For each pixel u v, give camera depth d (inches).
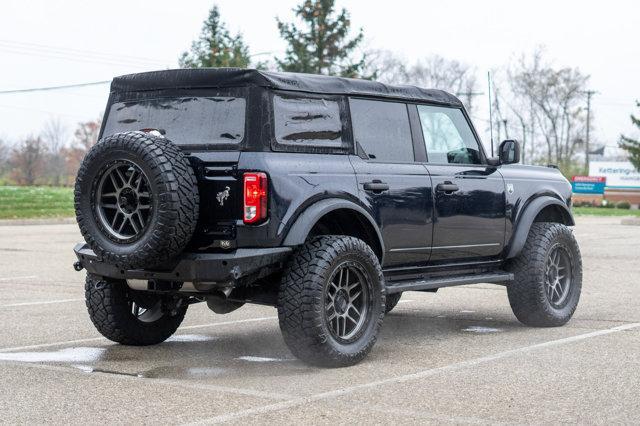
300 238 253.6
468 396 223.0
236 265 248.4
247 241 250.8
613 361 270.2
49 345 301.9
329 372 255.8
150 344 304.8
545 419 200.1
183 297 293.7
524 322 348.2
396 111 302.0
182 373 253.9
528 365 264.2
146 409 209.3
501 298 444.5
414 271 305.3
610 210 2586.1
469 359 275.9
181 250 251.6
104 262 256.1
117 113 285.6
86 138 3796.8
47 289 466.9
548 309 342.6
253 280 257.8
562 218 370.9
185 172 249.6
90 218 255.0
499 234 330.6
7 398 220.2
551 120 3021.7
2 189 2203.5
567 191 367.9
